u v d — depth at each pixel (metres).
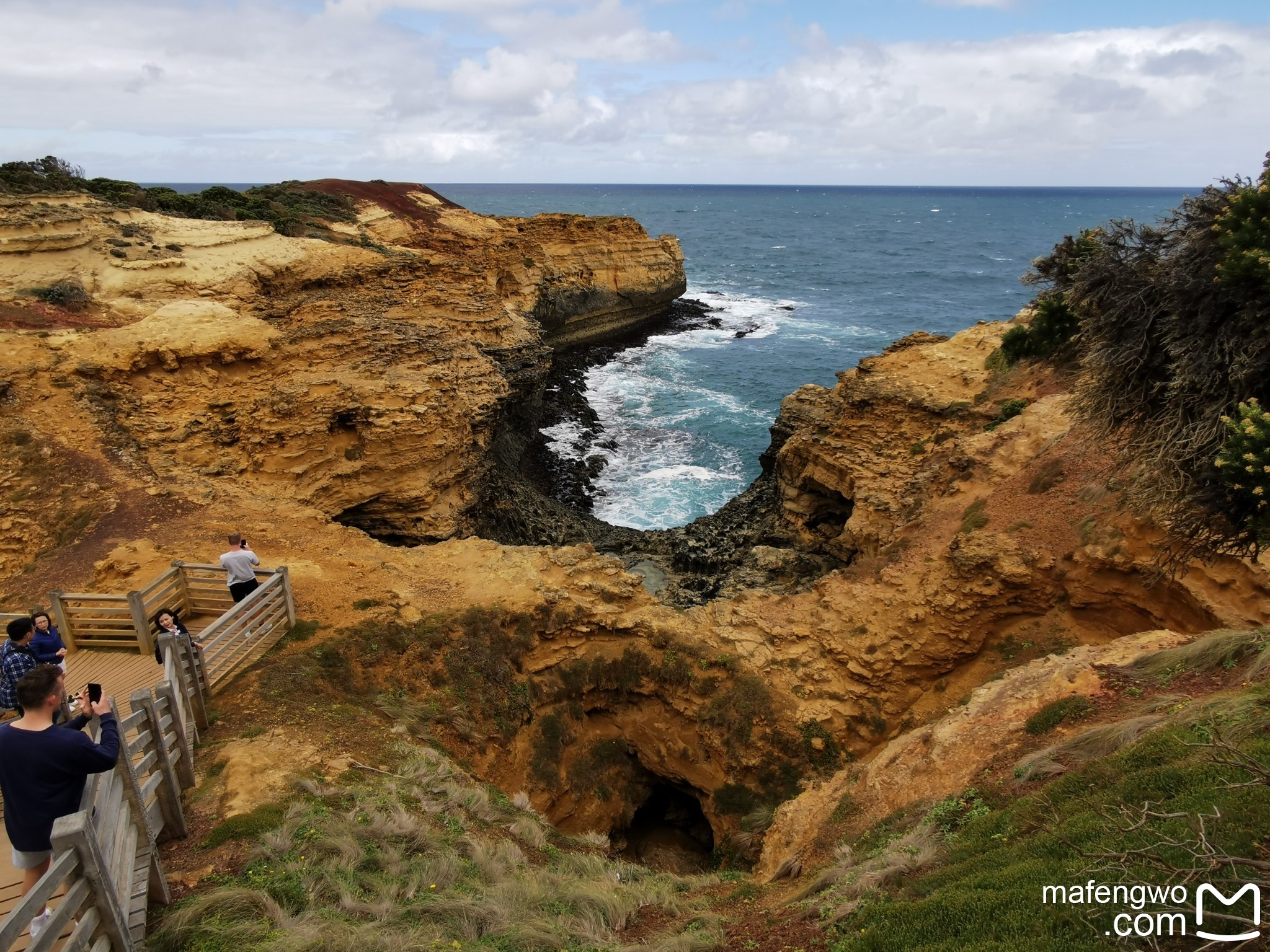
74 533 20.30
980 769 11.70
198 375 27.41
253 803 9.79
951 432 29.25
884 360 35.12
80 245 31.66
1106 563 18.16
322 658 15.31
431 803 11.68
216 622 13.30
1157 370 14.41
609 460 48.16
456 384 32.19
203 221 38.41
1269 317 12.03
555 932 9.09
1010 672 14.59
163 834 8.95
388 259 39.25
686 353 74.06
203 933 7.30
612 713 20.27
